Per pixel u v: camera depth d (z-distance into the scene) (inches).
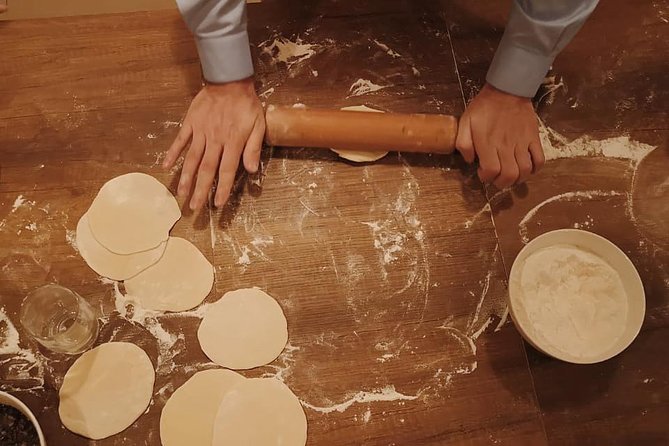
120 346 38.5
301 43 46.4
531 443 38.0
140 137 43.4
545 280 38.9
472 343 39.7
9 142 43.1
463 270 41.3
